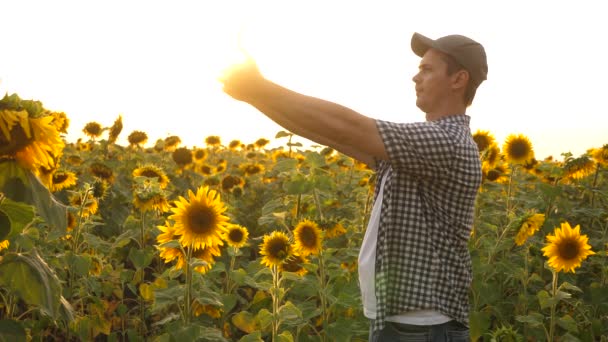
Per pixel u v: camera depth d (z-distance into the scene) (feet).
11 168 7.36
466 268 8.75
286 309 13.47
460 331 8.73
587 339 16.89
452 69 8.78
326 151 22.30
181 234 12.75
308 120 7.23
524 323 16.97
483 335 16.46
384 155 7.73
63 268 16.14
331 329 13.88
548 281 19.95
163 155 40.65
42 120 7.37
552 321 15.47
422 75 9.02
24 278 8.43
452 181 8.22
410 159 7.83
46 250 15.65
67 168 26.71
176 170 35.47
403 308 8.39
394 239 8.46
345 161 27.02
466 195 8.39
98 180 18.54
